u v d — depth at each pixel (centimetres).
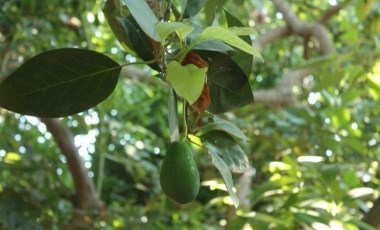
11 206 398
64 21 397
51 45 400
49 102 145
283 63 650
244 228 245
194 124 149
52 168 439
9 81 143
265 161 405
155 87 469
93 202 438
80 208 438
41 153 455
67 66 144
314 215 236
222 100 157
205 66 144
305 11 574
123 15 157
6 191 406
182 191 137
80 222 422
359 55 349
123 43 166
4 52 376
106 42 445
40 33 385
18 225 397
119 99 491
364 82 357
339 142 339
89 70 145
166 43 143
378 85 329
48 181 436
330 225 231
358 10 320
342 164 316
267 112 458
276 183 268
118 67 145
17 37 373
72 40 411
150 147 493
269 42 533
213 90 157
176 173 137
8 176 419
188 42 143
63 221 418
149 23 130
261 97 454
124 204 527
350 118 356
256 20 618
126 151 470
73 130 454
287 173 276
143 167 475
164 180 138
